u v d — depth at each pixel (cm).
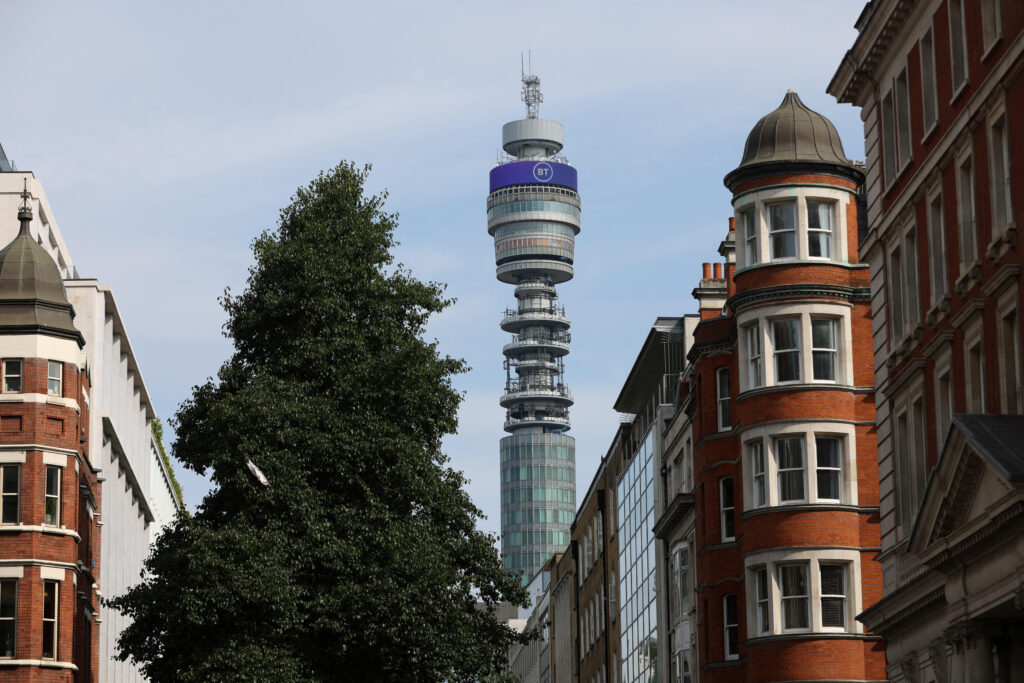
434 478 5256
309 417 5156
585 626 11062
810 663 5491
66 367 6350
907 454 4547
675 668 7431
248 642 4928
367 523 5116
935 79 4219
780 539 5606
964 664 3497
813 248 5769
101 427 8088
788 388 5678
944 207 4147
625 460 9112
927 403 4284
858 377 5697
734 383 6103
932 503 3550
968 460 3284
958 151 4016
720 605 6134
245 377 5356
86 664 7025
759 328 5778
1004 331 3700
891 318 4666
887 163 4719
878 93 4772
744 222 5906
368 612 4969
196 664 4931
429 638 5028
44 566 6084
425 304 5531
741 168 5850
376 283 5450
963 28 3991
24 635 5975
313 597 5041
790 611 5591
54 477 6228
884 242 4728
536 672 15200
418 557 5059
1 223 7975
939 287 4228
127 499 9556
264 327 5438
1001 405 3681
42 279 6388
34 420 6188
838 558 5550
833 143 5875
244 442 5091
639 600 8444
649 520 8112
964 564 3484
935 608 4056
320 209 5594
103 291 8400
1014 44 3569
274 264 5456
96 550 7688
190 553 4975
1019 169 3584
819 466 5644
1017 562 3175
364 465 5169
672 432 7506
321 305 5347
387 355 5316
